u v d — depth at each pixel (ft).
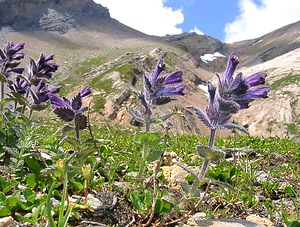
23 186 1.47
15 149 1.58
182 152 2.72
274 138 4.21
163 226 1.25
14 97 1.94
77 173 1.44
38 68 2.00
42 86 1.94
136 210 1.33
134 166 1.94
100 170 1.76
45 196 1.26
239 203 1.58
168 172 1.94
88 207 1.23
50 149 1.53
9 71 2.14
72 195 1.41
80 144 1.42
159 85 1.38
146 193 1.33
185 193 1.26
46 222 1.11
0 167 1.56
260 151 2.76
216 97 1.20
